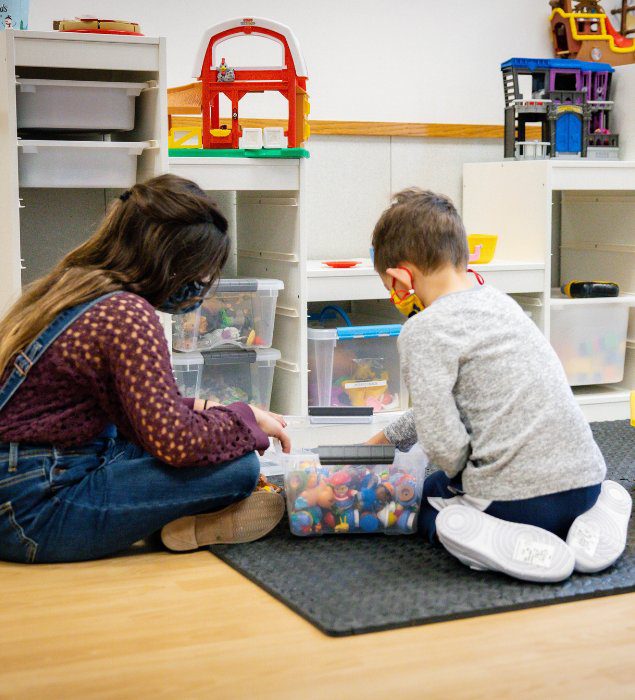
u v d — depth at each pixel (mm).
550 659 1200
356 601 1366
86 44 2174
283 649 1229
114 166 2275
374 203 3037
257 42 2832
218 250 1587
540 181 2748
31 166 2207
